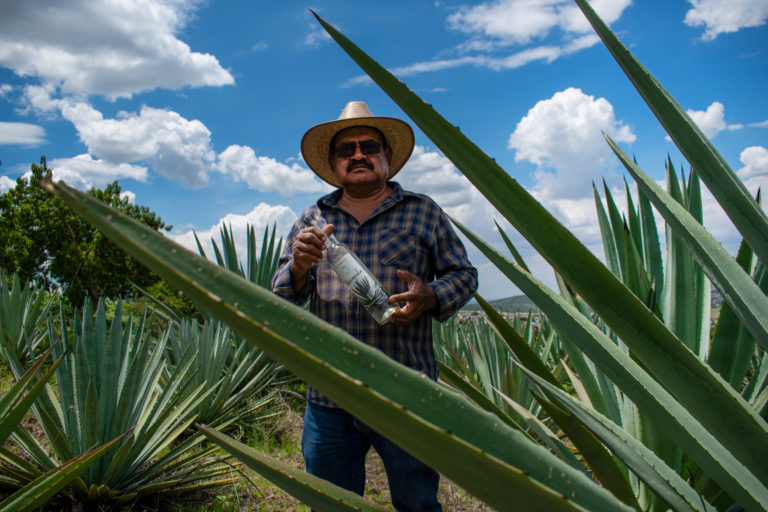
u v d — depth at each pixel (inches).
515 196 32.7
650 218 83.0
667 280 70.7
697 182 76.7
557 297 39.1
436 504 87.5
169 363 237.5
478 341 221.6
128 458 134.7
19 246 978.1
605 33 37.9
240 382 228.2
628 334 33.5
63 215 1003.9
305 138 113.2
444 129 31.9
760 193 65.1
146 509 135.5
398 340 89.1
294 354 20.4
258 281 309.1
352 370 23.8
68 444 127.2
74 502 125.4
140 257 19.4
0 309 273.3
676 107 36.8
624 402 73.0
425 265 96.0
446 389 26.4
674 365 33.1
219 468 148.9
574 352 76.5
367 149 99.6
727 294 36.9
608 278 32.7
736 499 35.1
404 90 31.2
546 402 57.3
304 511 139.3
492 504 25.9
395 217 95.8
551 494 23.5
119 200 1124.5
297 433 205.3
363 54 31.0
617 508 29.0
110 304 509.7
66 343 145.8
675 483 44.2
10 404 77.0
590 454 56.7
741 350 59.2
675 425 35.7
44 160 1053.8
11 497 80.9
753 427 32.1
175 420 154.2
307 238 86.8
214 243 308.7
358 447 91.2
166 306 313.3
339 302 92.4
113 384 136.2
